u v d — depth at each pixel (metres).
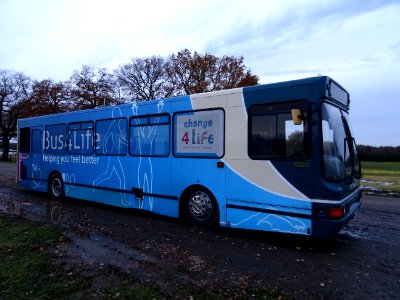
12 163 40.00
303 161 5.51
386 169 27.78
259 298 3.86
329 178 5.35
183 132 7.21
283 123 5.78
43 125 11.54
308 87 5.54
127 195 8.45
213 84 35.75
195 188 7.13
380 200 11.90
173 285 4.15
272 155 5.88
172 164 7.43
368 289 4.20
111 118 8.92
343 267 4.96
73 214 8.60
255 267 4.88
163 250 5.59
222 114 6.59
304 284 4.31
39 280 4.22
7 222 7.28
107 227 7.16
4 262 4.79
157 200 7.74
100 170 9.24
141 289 4.00
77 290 3.95
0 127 51.41
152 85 40.81
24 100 49.56
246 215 6.21
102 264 4.84
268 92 5.97
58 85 42.12
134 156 8.27
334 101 5.98
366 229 7.34
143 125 8.08
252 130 6.16
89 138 9.62
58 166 10.86
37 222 7.41
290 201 5.65
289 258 5.32
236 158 6.35
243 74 35.38
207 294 3.92
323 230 5.31
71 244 5.79
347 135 6.32
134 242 6.03
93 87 40.34
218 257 5.29
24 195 12.12
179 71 37.59
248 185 6.18
